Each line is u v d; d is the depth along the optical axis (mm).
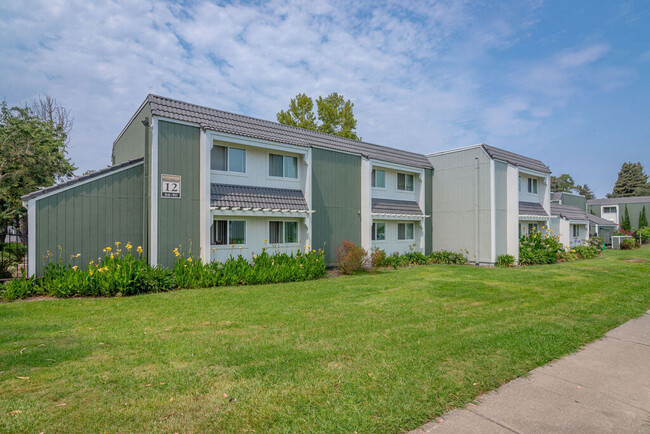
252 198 12883
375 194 18203
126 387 3982
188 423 3281
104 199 10938
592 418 3516
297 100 31781
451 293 9812
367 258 15164
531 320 7008
